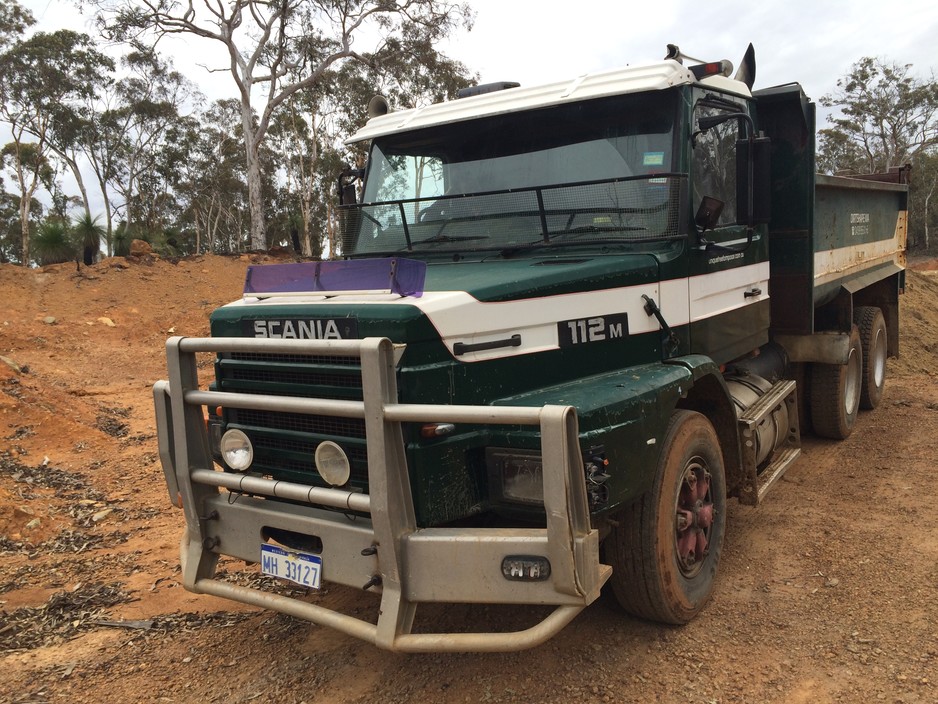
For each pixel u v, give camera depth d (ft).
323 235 157.38
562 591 9.57
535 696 11.39
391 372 9.98
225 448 12.03
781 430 18.60
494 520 11.69
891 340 29.84
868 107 185.88
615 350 13.16
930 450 22.62
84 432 29.01
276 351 10.94
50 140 136.46
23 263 128.36
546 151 15.05
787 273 20.07
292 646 13.34
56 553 18.37
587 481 10.66
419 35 106.01
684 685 11.51
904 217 31.42
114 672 12.80
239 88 104.88
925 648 12.03
